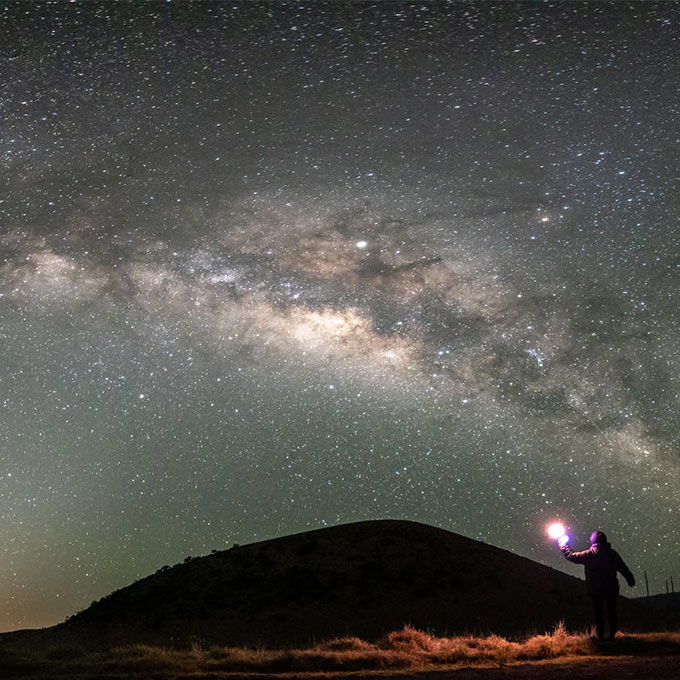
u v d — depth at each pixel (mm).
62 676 9312
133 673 9531
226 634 26312
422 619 28047
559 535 11914
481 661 10062
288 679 8406
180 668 9812
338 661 9820
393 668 9672
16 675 9773
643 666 8125
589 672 7859
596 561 11500
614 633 11250
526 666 9016
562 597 31078
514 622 27953
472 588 31250
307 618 28078
